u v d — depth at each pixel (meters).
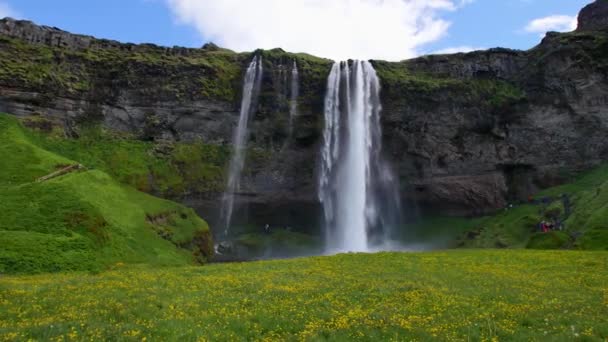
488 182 99.25
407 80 97.94
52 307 20.81
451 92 98.31
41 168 64.50
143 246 52.56
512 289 27.23
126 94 97.31
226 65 104.69
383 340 16.67
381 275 32.50
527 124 99.44
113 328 16.91
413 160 97.56
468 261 41.66
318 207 97.19
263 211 95.94
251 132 97.50
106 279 29.70
